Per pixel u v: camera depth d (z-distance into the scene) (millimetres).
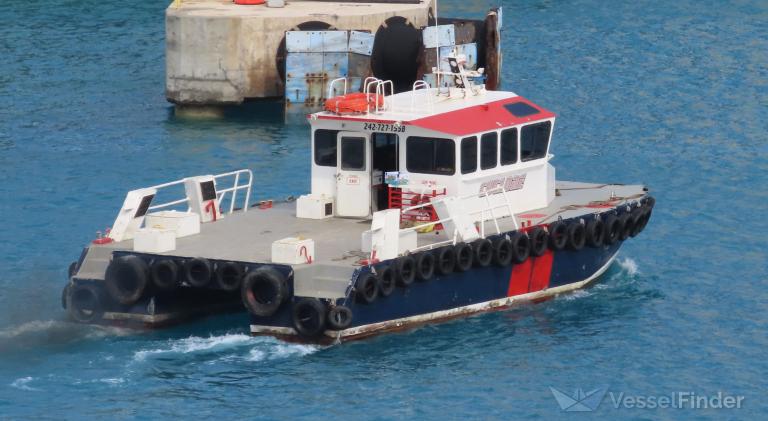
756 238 139750
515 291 114938
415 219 114375
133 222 111500
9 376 101875
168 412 96750
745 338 113062
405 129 113688
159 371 102375
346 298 101312
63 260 132000
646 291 122750
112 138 186500
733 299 121750
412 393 99750
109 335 108188
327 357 103438
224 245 108812
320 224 115812
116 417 96250
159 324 108375
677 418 99312
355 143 116438
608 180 163250
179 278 104812
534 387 102000
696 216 147250
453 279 109312
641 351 109250
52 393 99500
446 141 112875
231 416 96188
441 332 108938
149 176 166125
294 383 100438
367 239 104500
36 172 166625
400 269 104312
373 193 117375
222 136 190125
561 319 114375
